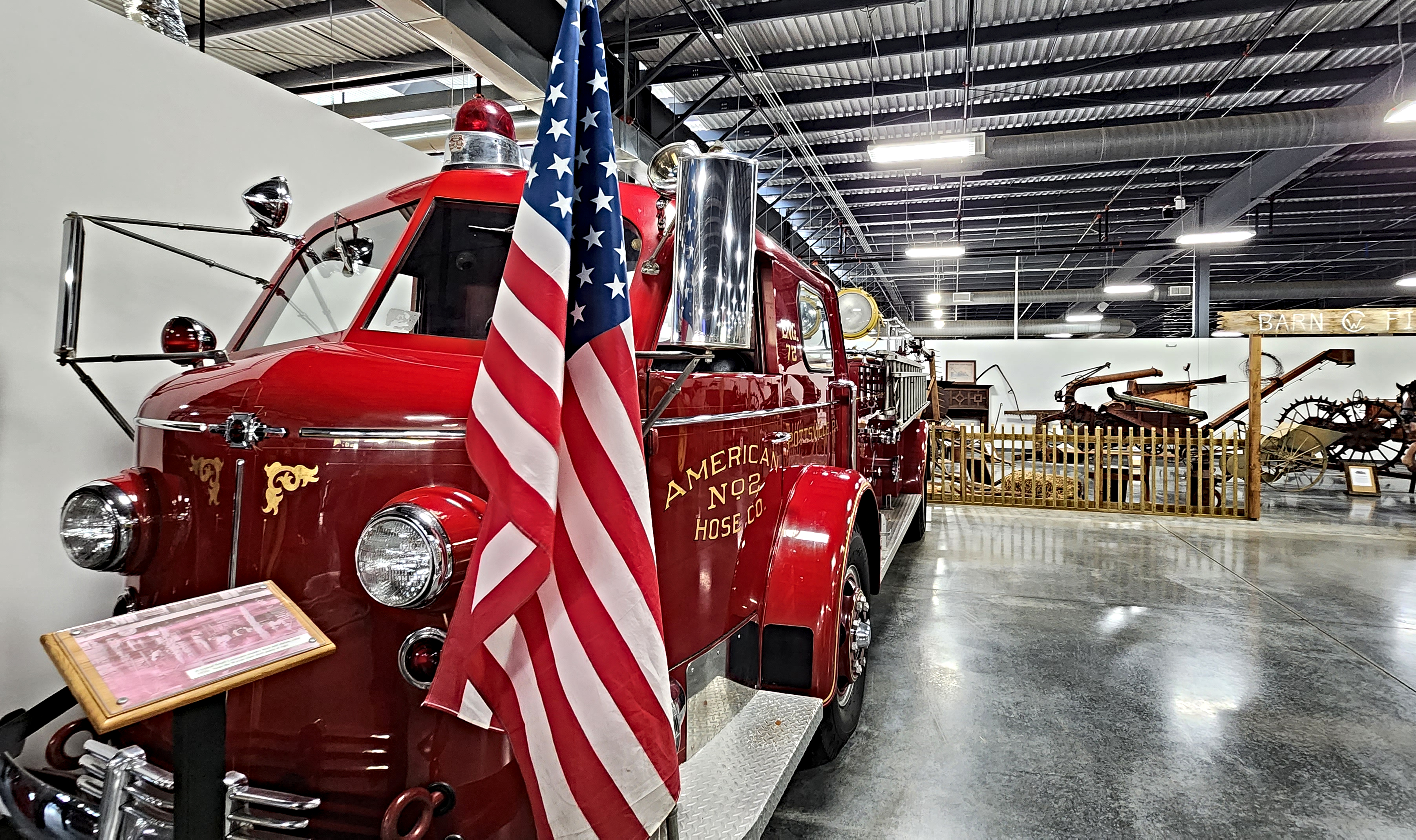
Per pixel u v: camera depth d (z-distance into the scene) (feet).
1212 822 8.05
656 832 4.33
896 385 17.85
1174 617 15.37
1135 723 10.43
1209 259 54.70
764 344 8.13
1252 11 23.90
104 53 9.21
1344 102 32.42
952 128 33.96
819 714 7.13
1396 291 63.67
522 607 4.15
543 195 4.16
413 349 5.63
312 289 7.55
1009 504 31.91
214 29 21.34
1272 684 11.87
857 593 9.25
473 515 4.34
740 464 7.00
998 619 15.15
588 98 4.52
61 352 5.67
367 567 4.12
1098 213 51.11
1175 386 45.75
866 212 50.70
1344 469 36.94
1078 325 84.33
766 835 7.75
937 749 9.65
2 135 8.23
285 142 11.59
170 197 9.98
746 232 4.66
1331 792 8.67
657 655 4.16
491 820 4.37
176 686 3.22
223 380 5.07
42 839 4.39
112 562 5.05
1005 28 25.75
